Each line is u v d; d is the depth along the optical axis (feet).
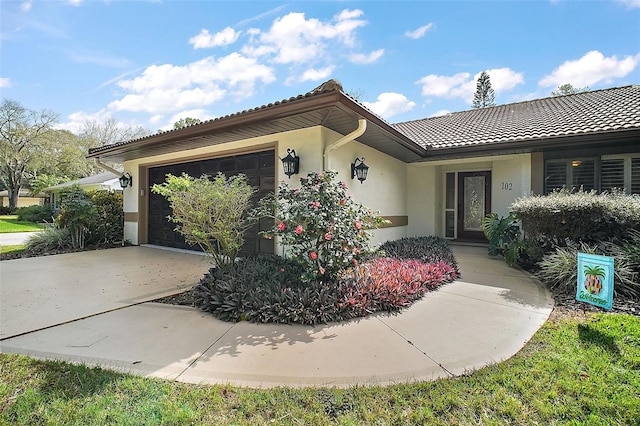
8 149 89.30
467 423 6.81
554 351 9.79
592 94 37.42
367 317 12.99
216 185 16.85
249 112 17.98
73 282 18.65
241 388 8.09
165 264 23.82
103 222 34.27
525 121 31.86
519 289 16.92
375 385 8.24
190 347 10.39
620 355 9.39
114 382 8.25
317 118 18.15
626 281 15.05
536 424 6.73
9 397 7.65
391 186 31.01
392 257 21.95
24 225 66.23
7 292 16.58
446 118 44.06
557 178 26.86
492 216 27.66
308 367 9.15
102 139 113.50
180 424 6.77
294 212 15.12
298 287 14.35
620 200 18.37
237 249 17.94
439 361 9.45
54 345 10.48
